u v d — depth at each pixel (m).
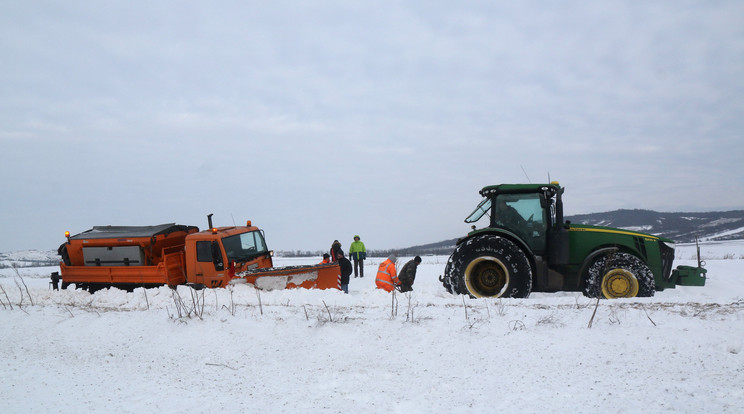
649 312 5.82
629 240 8.91
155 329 6.66
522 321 5.88
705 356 4.54
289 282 10.79
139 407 4.20
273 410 4.04
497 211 9.54
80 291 10.45
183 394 4.52
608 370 4.50
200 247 11.48
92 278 12.35
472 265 8.96
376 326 6.10
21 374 5.33
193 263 11.57
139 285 12.02
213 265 11.37
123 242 12.01
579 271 8.86
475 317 6.16
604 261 8.59
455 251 9.09
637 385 4.12
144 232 12.28
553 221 9.52
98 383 4.94
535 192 9.45
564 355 4.89
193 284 11.32
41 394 4.62
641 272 8.42
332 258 15.88
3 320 7.69
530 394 4.11
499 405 3.91
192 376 5.09
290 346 5.78
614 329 5.39
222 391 4.59
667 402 3.71
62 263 12.79
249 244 12.18
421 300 7.80
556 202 9.04
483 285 9.02
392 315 6.46
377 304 7.73
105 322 7.16
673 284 9.34
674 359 4.55
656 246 8.95
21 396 4.58
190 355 5.77
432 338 5.64
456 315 6.32
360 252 18.30
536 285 9.12
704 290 11.29
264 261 12.38
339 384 4.62
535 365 4.76
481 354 5.12
